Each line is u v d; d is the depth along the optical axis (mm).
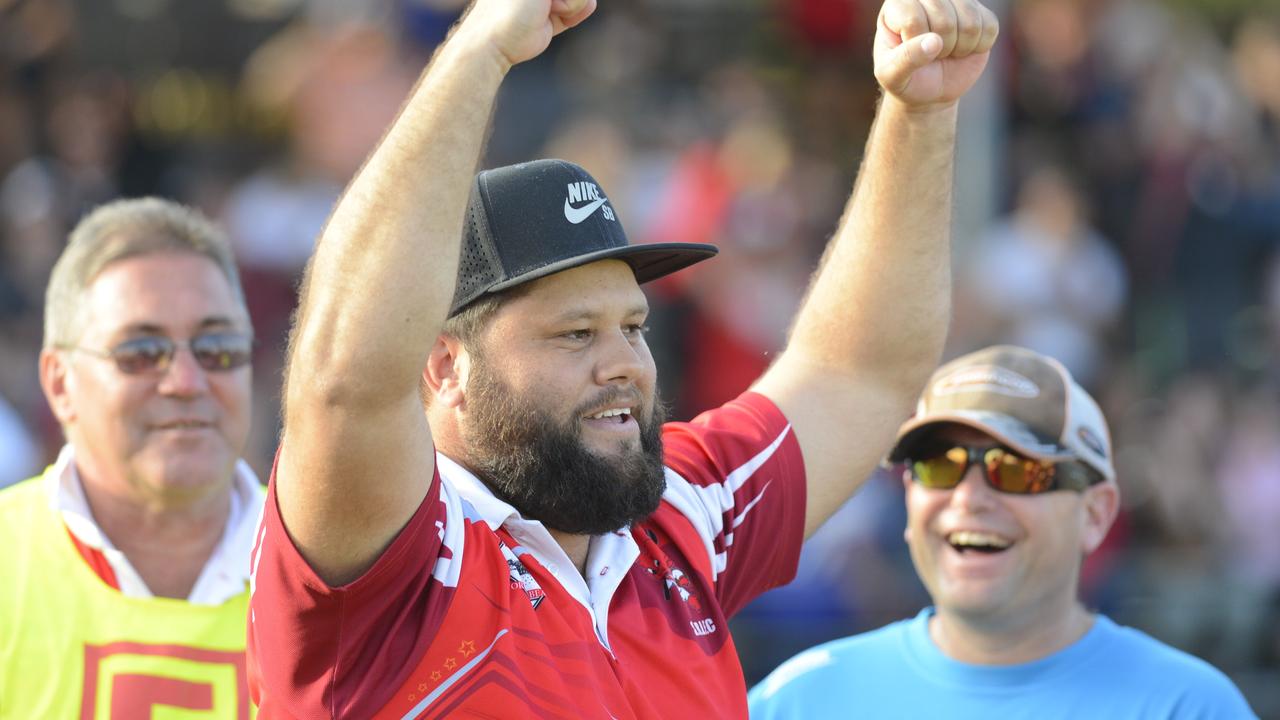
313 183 27938
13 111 28344
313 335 7555
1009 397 11992
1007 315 27828
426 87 7746
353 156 28328
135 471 11578
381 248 7512
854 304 10922
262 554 8000
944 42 9680
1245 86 33375
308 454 7531
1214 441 26953
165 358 11586
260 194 27719
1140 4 32500
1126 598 23625
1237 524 25969
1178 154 30812
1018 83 30547
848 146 30781
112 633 11359
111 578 11492
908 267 10828
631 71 31250
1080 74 30891
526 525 8734
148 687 11242
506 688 8156
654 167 29359
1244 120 32688
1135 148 30766
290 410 7676
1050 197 28969
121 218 12086
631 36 31656
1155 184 30531
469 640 8156
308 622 7785
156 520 11766
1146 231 30266
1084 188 30234
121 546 11828
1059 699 11711
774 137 29812
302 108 29359
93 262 11797
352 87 28859
